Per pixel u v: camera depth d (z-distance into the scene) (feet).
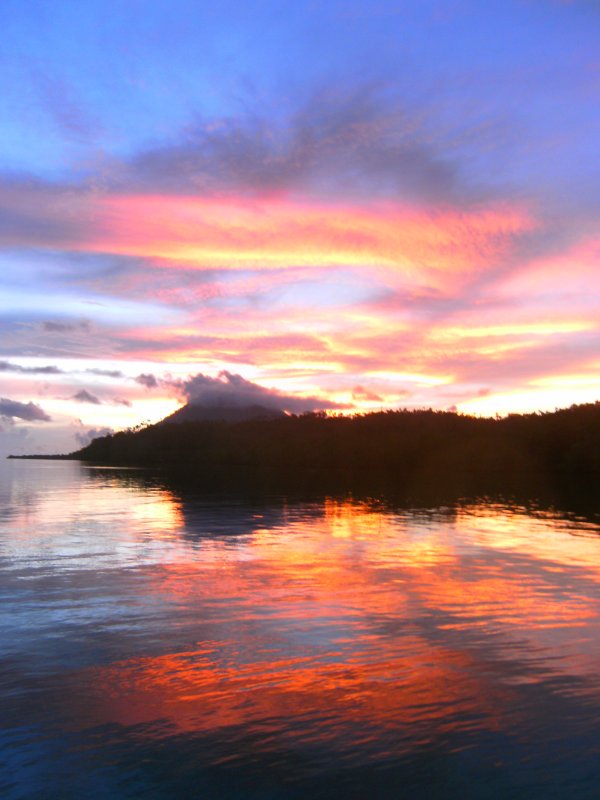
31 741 17.07
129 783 15.21
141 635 25.72
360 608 29.76
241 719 18.35
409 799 14.66
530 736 17.31
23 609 29.53
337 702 19.42
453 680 21.07
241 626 26.94
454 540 50.80
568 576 36.96
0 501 88.22
